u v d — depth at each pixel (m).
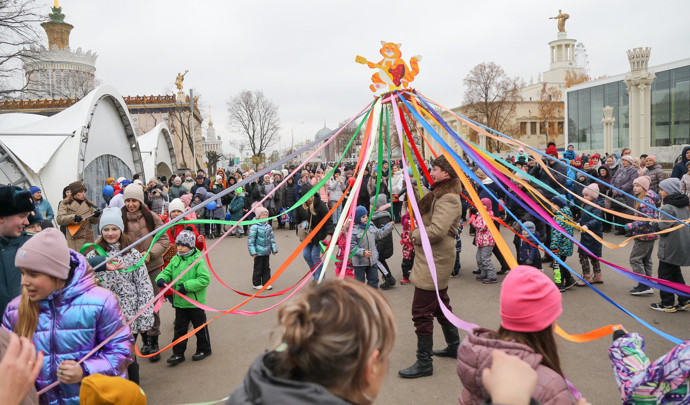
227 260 10.84
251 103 46.31
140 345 5.89
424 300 4.40
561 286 7.20
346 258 3.04
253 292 7.94
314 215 7.98
